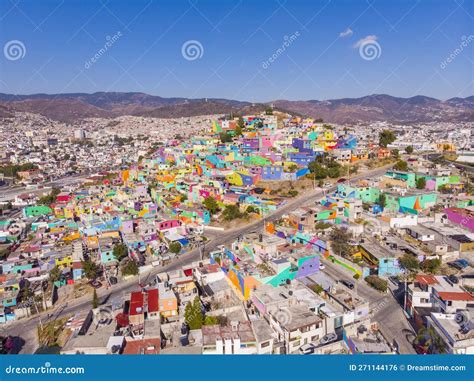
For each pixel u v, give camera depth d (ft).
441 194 309.42
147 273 234.38
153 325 157.79
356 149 453.17
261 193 340.80
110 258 255.29
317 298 163.53
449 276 183.42
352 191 312.29
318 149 427.74
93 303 189.37
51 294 213.46
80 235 299.58
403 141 568.82
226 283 197.36
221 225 299.99
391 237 237.86
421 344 142.31
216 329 140.67
